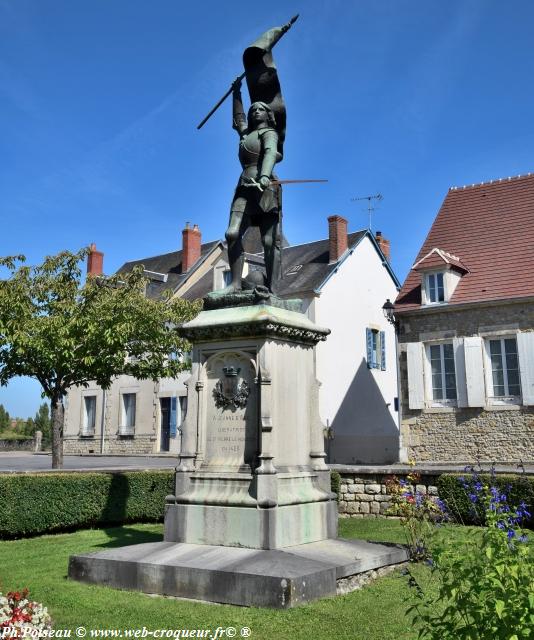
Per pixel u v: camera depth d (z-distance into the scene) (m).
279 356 6.57
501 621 3.11
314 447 6.84
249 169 7.24
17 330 12.85
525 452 17.84
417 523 7.86
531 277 18.73
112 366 14.01
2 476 9.97
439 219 22.00
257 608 5.08
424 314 19.78
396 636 4.53
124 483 11.33
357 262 26.28
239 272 7.23
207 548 6.04
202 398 6.70
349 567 5.73
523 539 4.64
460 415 18.95
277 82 7.45
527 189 21.05
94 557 6.07
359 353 25.69
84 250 14.77
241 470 6.30
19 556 8.13
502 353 18.72
